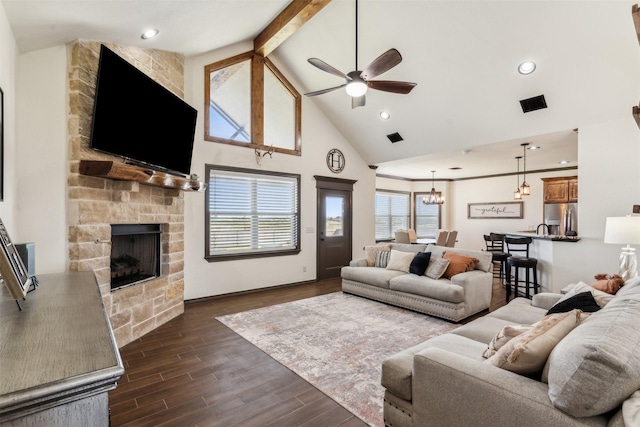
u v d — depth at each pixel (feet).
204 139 15.58
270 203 18.26
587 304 6.73
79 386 2.28
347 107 19.10
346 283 16.62
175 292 12.85
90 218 9.11
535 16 10.89
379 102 17.46
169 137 11.48
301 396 7.27
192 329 11.44
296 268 19.20
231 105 16.88
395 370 5.50
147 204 11.34
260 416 6.56
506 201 29.25
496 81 13.47
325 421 6.41
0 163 6.67
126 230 10.66
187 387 7.62
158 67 12.04
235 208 16.88
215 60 15.90
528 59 12.18
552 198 25.26
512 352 4.38
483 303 13.44
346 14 13.67
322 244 20.52
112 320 9.64
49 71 8.78
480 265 14.02
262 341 10.33
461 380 4.50
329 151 21.01
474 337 7.11
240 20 12.73
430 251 15.24
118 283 10.64
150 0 8.10
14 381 2.23
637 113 8.55
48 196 8.70
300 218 19.38
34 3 6.80
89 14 7.80
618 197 12.71
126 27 9.11
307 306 14.33
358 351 9.58
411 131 18.38
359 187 22.85
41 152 8.64
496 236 21.11
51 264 8.71
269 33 15.19
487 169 27.32
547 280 15.03
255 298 15.83
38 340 3.06
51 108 8.79
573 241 13.80
